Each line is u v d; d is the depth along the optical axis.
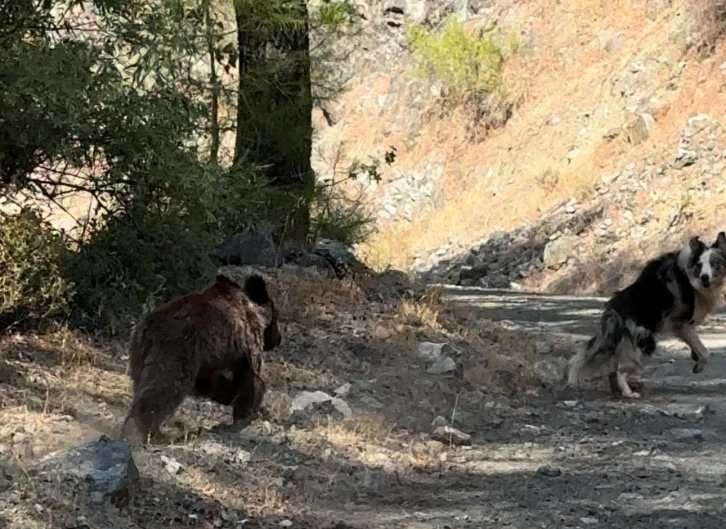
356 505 7.02
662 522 6.75
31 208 10.47
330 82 18.38
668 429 9.38
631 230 28.56
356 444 8.23
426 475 7.79
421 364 10.99
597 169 32.22
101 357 9.64
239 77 14.75
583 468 8.09
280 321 11.47
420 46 41.22
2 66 9.39
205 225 11.47
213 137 13.16
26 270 9.52
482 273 30.72
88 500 5.95
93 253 10.43
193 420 8.27
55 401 8.08
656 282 10.95
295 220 15.34
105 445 6.33
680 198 28.33
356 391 9.77
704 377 11.87
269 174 15.23
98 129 10.25
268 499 6.76
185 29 11.34
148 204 10.78
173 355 7.40
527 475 7.86
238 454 7.43
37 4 10.23
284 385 9.66
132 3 10.52
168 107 10.43
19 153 10.17
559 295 23.70
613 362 10.74
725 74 31.27
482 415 9.68
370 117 43.09
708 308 11.23
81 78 9.77
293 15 14.76
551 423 9.59
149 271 10.62
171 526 6.07
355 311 12.50
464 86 40.00
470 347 12.12
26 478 6.04
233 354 7.81
